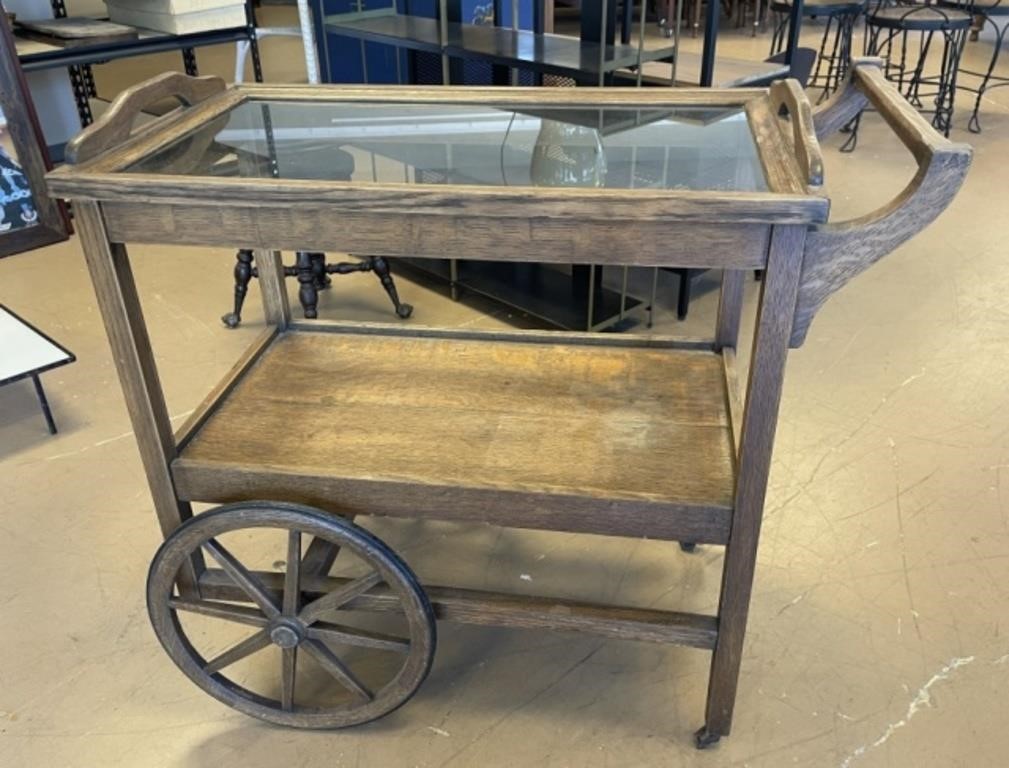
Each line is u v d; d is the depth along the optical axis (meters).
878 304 2.80
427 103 1.54
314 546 1.49
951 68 4.57
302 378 1.60
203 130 1.36
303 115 1.48
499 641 1.64
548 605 1.34
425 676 1.35
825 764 1.38
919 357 2.50
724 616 1.29
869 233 1.02
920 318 2.71
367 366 1.64
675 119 1.40
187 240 1.12
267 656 1.62
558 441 1.39
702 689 1.53
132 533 1.91
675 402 1.50
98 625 1.67
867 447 2.12
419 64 3.31
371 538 1.26
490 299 2.92
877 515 1.90
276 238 1.11
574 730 1.46
